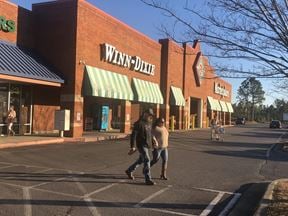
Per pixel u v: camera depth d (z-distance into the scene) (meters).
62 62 27.72
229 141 35.28
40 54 28.23
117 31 33.00
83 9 28.08
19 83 26.92
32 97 27.97
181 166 17.02
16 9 26.53
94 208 9.27
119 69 33.66
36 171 13.55
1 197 9.74
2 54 24.03
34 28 28.27
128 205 9.75
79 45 27.73
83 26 28.12
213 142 32.97
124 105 35.41
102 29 30.66
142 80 38.69
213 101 67.69
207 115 68.81
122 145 24.30
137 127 12.45
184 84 50.69
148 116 12.54
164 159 13.38
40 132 28.62
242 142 34.97
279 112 144.88
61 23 27.91
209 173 15.49
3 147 20.17
